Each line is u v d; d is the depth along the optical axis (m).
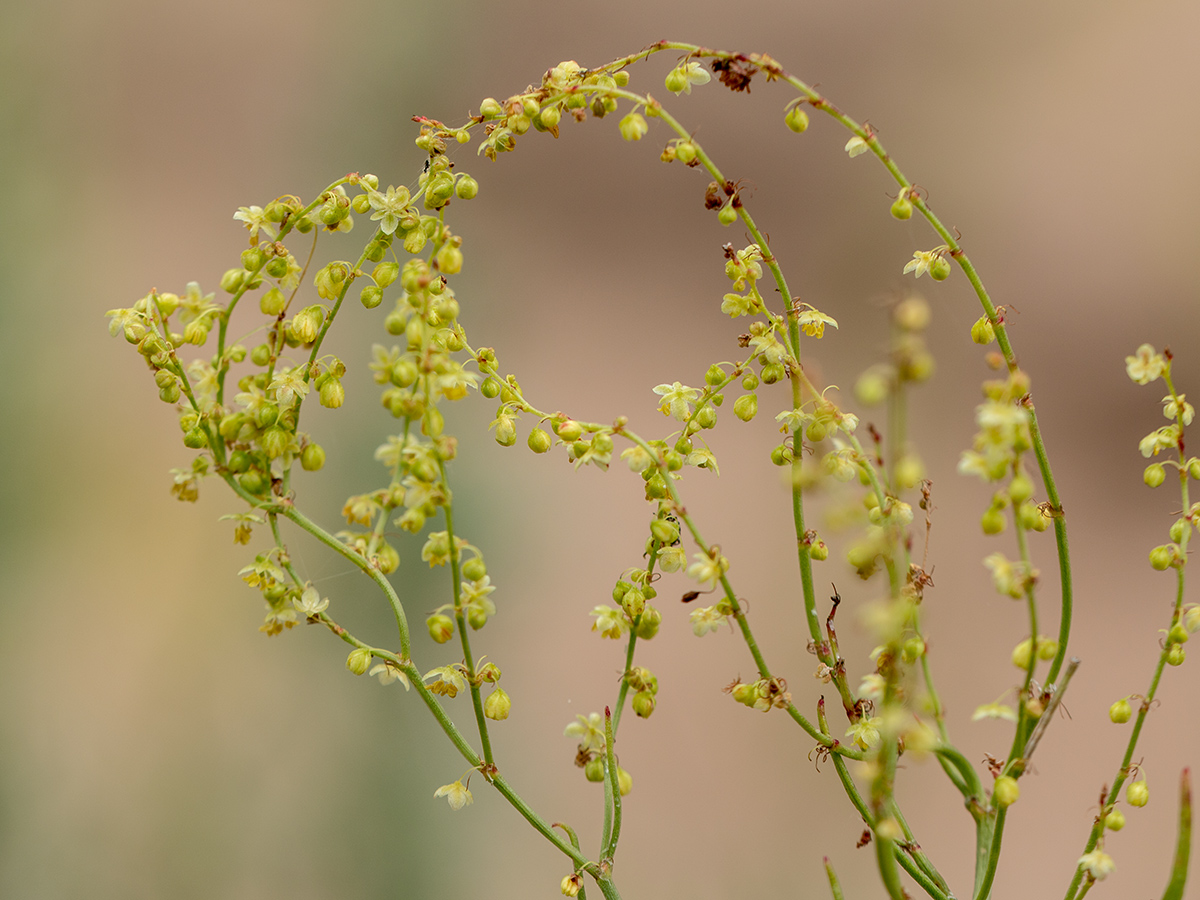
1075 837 0.89
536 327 1.18
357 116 1.08
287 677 0.83
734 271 0.42
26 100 0.99
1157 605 1.08
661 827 0.88
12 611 0.85
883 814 0.41
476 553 0.42
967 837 0.89
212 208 1.07
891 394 0.40
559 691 0.92
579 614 0.94
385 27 1.09
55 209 0.97
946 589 0.97
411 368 0.41
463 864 0.80
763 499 1.04
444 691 0.42
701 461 0.42
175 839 0.78
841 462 0.42
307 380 0.42
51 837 0.78
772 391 1.12
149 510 0.89
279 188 1.08
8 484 0.87
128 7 1.05
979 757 0.92
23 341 0.91
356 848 0.79
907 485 0.40
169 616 0.86
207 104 1.08
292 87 1.09
